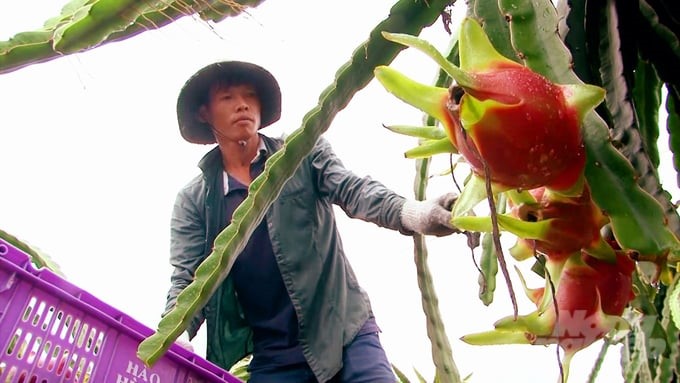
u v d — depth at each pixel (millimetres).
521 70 548
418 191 1271
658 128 950
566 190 560
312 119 826
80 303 1095
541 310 612
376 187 1432
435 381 1990
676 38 764
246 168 1728
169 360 1238
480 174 544
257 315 1603
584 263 596
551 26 641
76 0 1061
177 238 1681
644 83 935
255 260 1583
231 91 1694
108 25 824
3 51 896
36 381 1007
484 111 509
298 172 1634
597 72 799
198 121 1812
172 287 1582
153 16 883
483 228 603
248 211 826
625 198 561
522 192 604
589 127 579
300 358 1538
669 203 634
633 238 552
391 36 535
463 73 517
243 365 2215
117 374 1130
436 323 1253
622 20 775
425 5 803
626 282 609
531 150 515
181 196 1757
